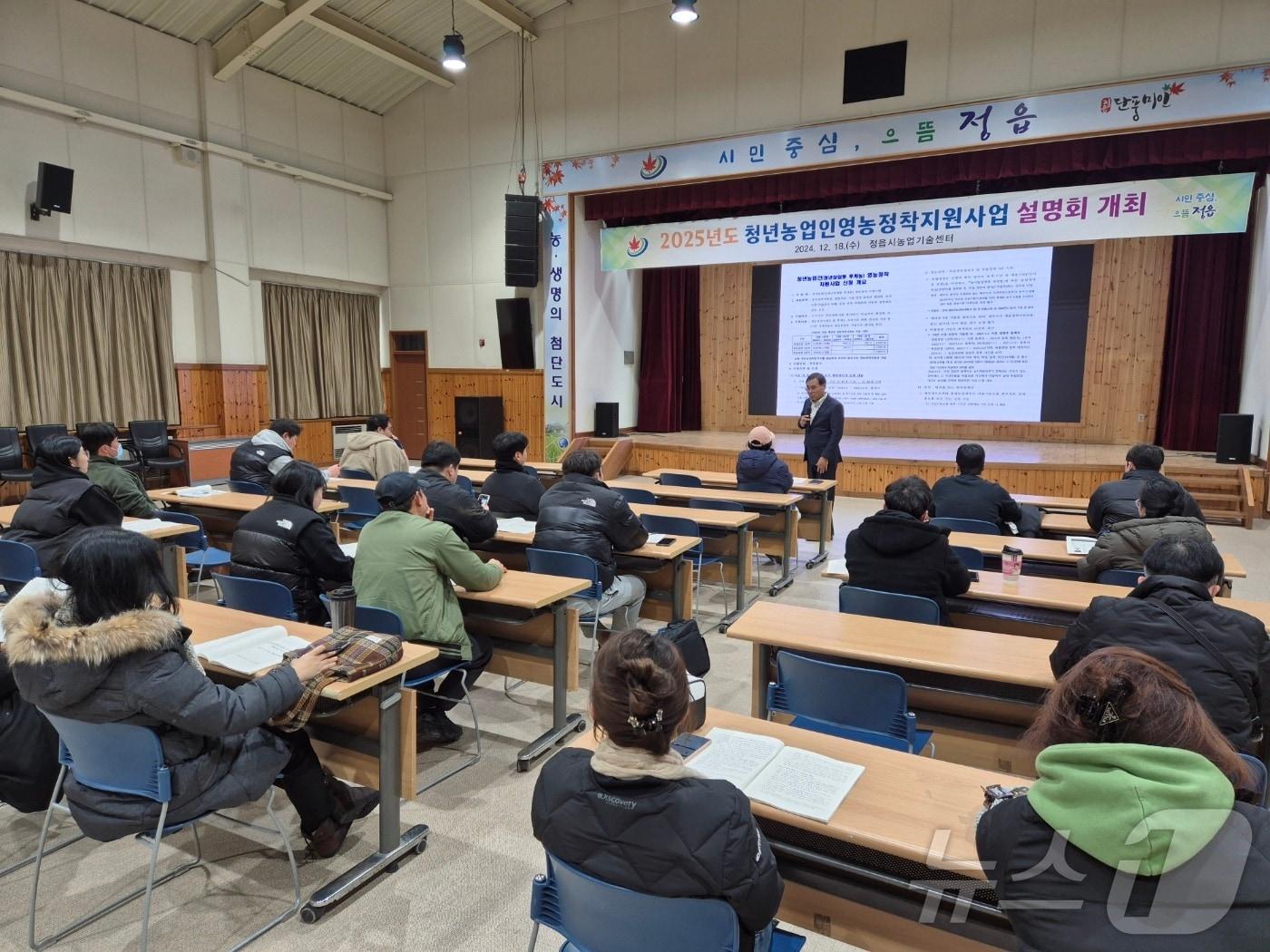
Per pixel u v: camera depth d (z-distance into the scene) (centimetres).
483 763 289
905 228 795
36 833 242
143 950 177
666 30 882
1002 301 924
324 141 1020
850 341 998
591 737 160
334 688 194
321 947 195
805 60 813
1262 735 193
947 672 212
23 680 166
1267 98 646
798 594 516
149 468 806
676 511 469
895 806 146
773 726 180
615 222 1009
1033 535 457
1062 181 801
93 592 165
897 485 287
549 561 341
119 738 172
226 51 873
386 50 938
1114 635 181
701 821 114
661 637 123
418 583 269
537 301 1011
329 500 543
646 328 1151
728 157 859
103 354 818
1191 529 296
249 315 941
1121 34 689
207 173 888
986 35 735
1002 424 973
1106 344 912
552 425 1016
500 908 210
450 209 1066
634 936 122
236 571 316
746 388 1127
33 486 354
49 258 772
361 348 1116
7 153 722
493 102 1008
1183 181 690
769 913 120
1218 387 878
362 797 241
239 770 187
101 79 788
